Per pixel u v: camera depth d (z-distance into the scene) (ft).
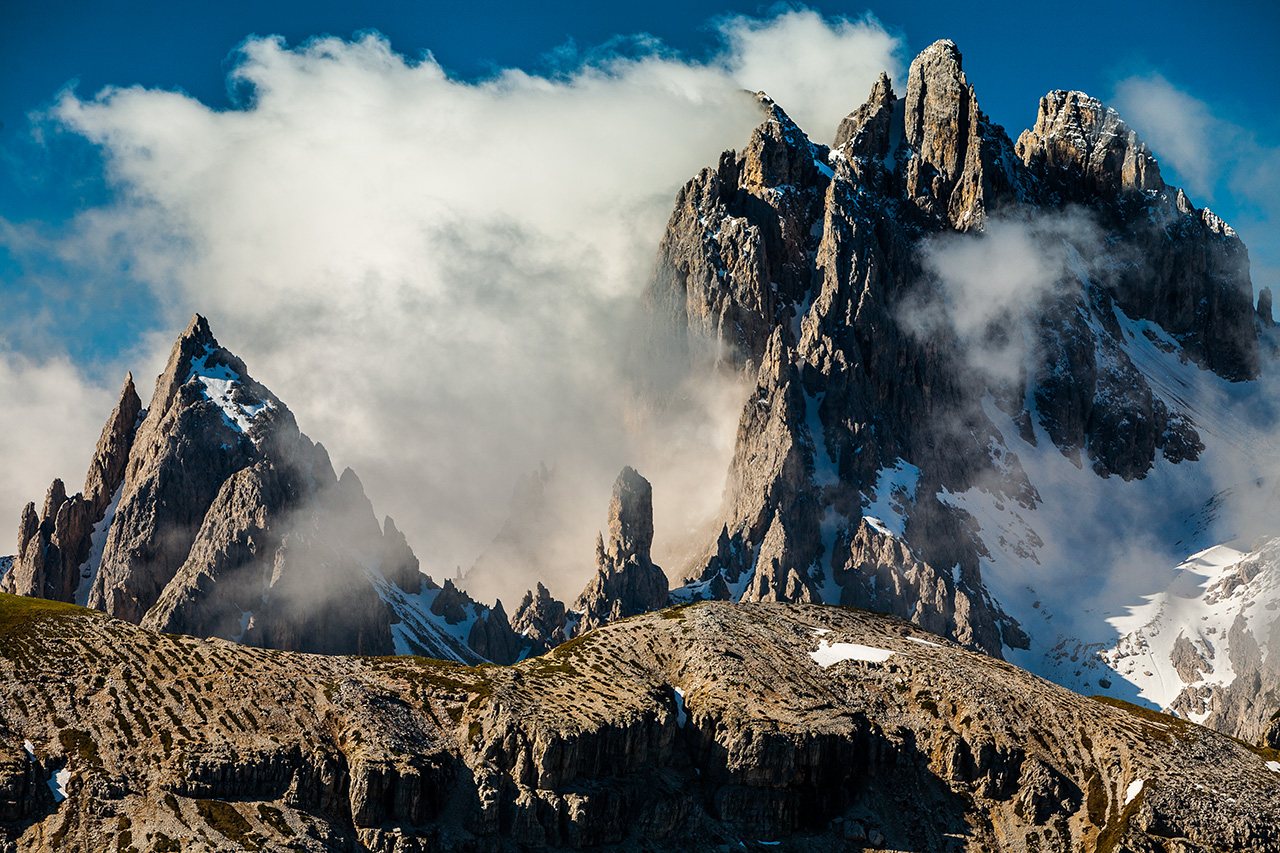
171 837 602.44
